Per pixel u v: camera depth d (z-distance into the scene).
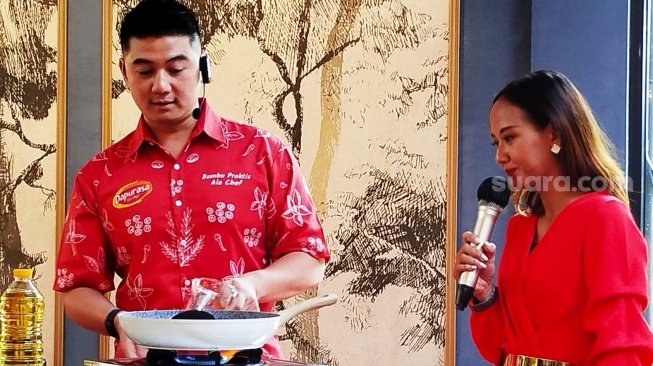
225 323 1.57
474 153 3.11
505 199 1.95
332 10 3.16
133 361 1.66
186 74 2.11
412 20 3.13
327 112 3.16
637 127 3.01
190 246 2.12
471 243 1.92
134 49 2.09
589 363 1.76
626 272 1.76
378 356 3.11
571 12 3.03
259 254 2.16
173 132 2.17
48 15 3.24
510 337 1.92
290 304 3.13
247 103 3.19
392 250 3.11
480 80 3.12
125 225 2.14
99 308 2.08
